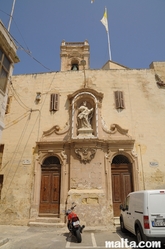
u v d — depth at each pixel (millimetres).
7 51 10633
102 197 11875
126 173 13422
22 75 16781
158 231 6516
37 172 13539
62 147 13812
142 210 7039
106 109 14992
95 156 13164
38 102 15695
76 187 12578
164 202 6914
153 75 16062
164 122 14555
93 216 11469
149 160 13539
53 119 15039
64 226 11695
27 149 14352
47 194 13172
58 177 13461
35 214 12609
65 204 12570
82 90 14938
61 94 15820
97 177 12727
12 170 13961
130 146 13664
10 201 13227
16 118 15367
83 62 17516
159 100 15219
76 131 14086
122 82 15891
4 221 12734
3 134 14984
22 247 7617
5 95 10602
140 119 14672
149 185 12969
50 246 7691
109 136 13961
